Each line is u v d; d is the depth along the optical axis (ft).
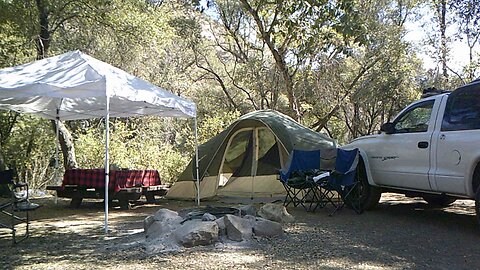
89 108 28.04
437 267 13.41
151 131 61.26
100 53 49.03
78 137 45.34
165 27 45.24
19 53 42.06
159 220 18.03
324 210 24.94
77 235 18.49
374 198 23.91
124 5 40.14
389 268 13.28
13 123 46.32
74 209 26.99
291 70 56.08
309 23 26.76
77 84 19.02
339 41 36.58
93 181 26.68
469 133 17.43
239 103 73.67
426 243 16.49
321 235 17.89
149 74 62.64
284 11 25.80
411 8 60.70
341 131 76.07
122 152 41.86
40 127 46.55
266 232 17.31
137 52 49.93
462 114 18.24
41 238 17.97
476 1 36.42
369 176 23.35
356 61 62.13
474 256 14.64
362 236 17.72
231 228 16.70
